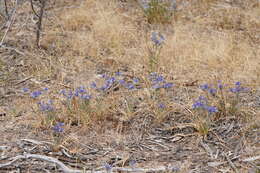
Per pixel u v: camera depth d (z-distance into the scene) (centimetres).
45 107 542
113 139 528
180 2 943
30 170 473
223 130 544
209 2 943
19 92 637
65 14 869
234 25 850
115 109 581
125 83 611
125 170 470
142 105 593
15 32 813
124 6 927
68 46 772
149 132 545
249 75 665
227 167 479
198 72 684
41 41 784
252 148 510
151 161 490
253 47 757
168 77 663
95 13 869
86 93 610
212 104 579
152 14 863
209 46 743
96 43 764
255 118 561
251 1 948
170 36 798
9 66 707
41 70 692
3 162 485
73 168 478
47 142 519
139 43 779
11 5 895
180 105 587
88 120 556
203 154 502
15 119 566
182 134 538
